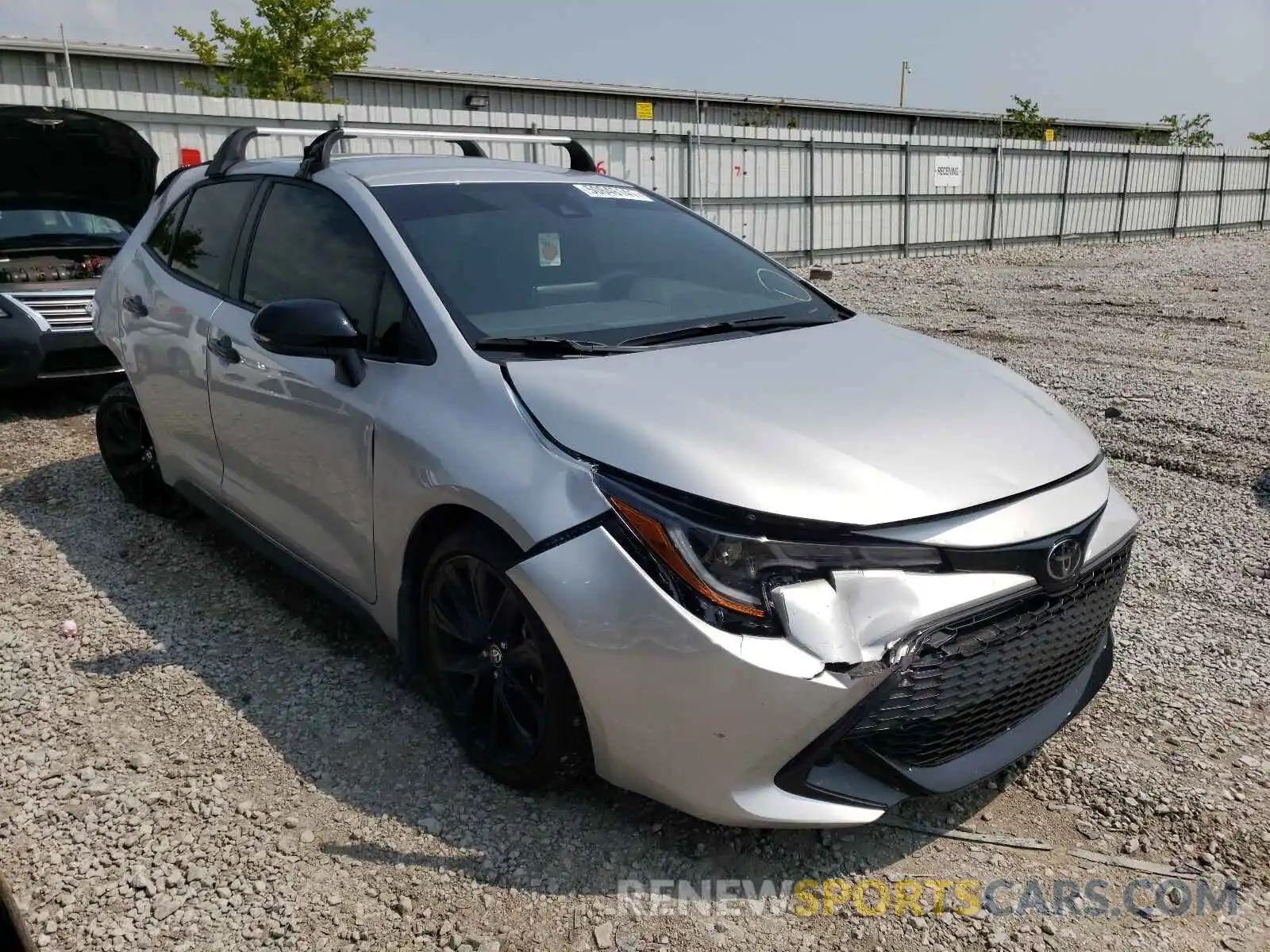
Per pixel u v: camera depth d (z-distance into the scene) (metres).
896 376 2.86
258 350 3.44
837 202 20.19
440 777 2.82
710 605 2.19
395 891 2.40
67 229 7.60
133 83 19.41
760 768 2.25
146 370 4.23
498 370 2.69
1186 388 7.80
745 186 18.62
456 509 2.69
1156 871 2.50
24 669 3.38
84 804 2.69
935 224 22.11
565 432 2.46
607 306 3.20
